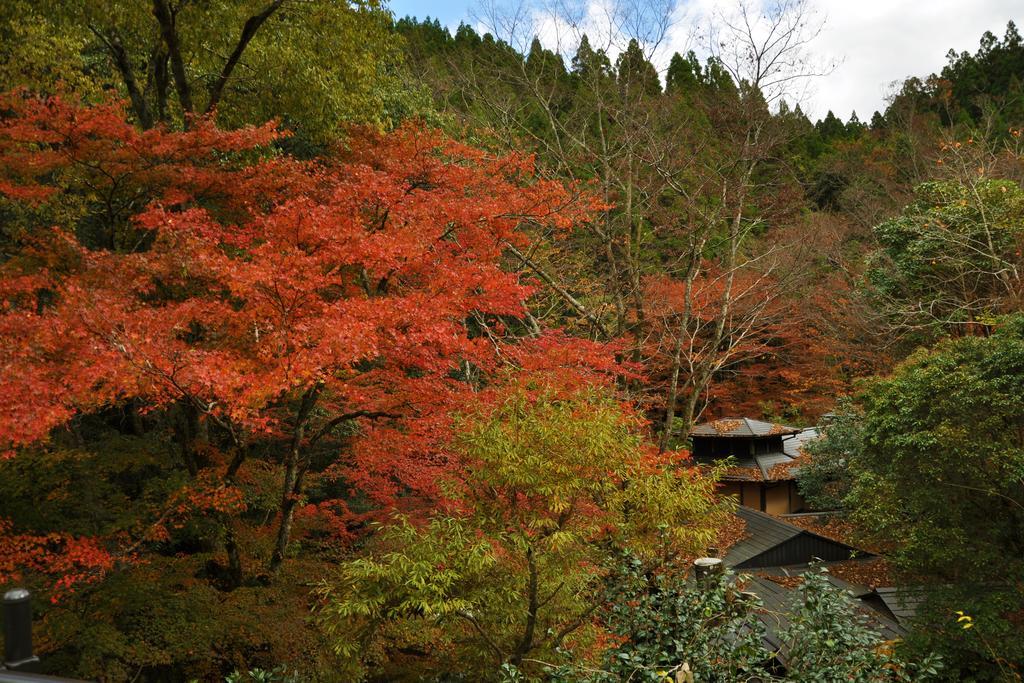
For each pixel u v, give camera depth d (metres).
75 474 10.17
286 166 10.45
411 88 20.50
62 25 12.70
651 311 19.91
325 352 7.52
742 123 20.16
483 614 8.19
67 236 8.82
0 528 8.55
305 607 10.34
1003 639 11.19
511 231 11.96
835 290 26.66
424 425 10.02
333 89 14.38
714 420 28.55
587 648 8.07
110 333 7.38
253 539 11.42
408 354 9.62
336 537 14.53
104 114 9.33
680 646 6.95
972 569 12.10
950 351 13.75
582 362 12.30
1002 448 11.76
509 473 7.76
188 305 7.92
